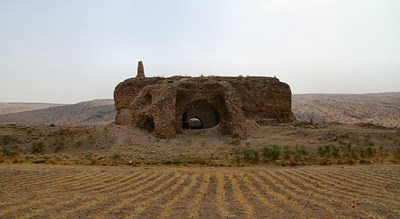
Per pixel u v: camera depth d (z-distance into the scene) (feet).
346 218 26.40
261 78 125.49
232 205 31.17
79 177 47.39
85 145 80.79
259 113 121.19
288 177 46.68
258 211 28.94
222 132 97.35
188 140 87.71
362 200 32.42
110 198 33.86
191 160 67.56
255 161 66.74
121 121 118.62
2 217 26.48
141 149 77.25
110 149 77.56
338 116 264.93
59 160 68.49
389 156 71.10
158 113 89.81
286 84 125.90
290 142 84.94
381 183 41.55
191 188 39.96
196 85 99.81
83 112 303.68
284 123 117.19
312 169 55.62
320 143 83.61
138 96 100.89
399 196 34.30
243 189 39.14
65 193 36.19
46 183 42.39
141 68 130.21
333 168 57.11
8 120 287.48
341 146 80.23
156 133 88.33
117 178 46.93
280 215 27.55
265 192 37.06
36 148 79.25
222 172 54.19
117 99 121.08
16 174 49.26
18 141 83.30
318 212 28.25
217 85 100.58
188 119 116.67
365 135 90.17
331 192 36.50
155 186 41.19
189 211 29.07
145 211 28.89
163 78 119.34
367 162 65.98
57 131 87.81
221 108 100.32
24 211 28.32
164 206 30.78
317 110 285.02
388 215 26.89
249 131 95.09
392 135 89.86
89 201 32.35
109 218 26.66
